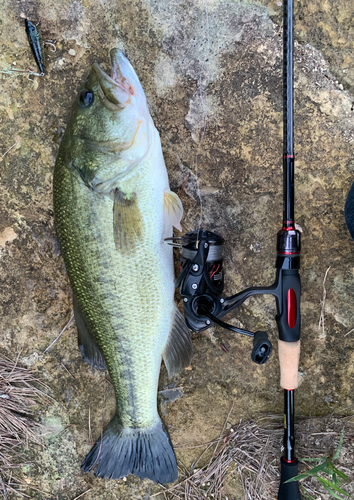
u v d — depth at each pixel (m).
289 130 0.45
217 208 0.54
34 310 0.58
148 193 0.48
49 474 0.60
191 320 0.48
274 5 0.51
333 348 0.54
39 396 0.59
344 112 0.51
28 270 0.58
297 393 0.55
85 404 0.59
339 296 0.53
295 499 0.49
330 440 0.54
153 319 0.50
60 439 0.59
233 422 0.57
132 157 0.47
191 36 0.52
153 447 0.53
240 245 0.54
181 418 0.57
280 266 0.46
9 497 0.60
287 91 0.45
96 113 0.46
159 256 0.49
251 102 0.52
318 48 0.51
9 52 0.54
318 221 0.53
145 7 0.52
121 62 0.46
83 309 0.51
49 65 0.54
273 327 0.55
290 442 0.49
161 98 0.53
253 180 0.53
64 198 0.49
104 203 0.47
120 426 0.53
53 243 0.57
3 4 0.54
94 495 0.59
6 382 0.59
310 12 0.50
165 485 0.58
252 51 0.51
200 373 0.57
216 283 0.49
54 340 0.59
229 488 0.56
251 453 0.55
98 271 0.49
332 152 0.52
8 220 0.57
